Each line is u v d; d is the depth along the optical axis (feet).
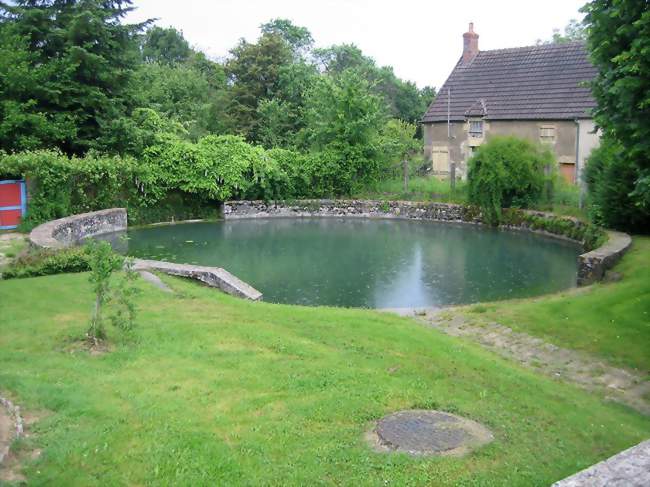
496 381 24.41
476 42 118.42
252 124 125.08
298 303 43.70
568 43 107.96
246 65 130.11
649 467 12.60
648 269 45.24
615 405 25.16
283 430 18.28
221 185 94.68
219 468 16.02
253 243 71.56
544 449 18.07
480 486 15.51
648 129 32.30
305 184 100.01
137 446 16.99
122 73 90.84
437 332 33.09
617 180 61.82
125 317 29.99
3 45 83.87
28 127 80.59
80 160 78.59
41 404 19.30
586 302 38.42
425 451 17.15
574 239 71.61
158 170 89.92
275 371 23.47
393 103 169.37
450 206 90.99
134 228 84.48
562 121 97.40
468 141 108.68
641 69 30.78
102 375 22.33
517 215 82.43
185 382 21.97
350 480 15.56
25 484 14.85
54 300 33.09
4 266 44.39
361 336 29.73
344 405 20.13
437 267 57.11
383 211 97.09
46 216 73.26
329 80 103.60
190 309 33.35
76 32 86.74
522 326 35.60
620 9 32.19
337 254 64.13
